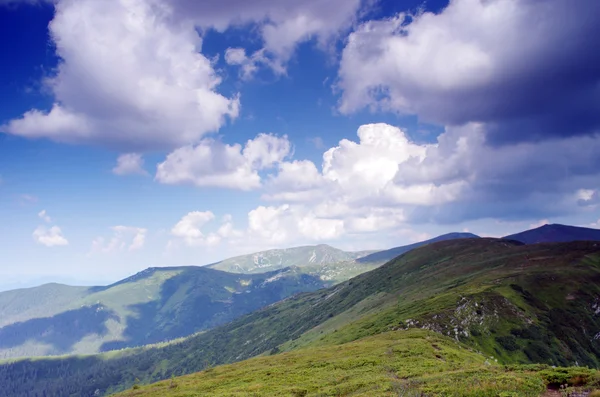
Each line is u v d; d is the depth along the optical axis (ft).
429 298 512.63
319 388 178.81
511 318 406.82
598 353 385.91
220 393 204.74
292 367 254.47
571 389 110.01
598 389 104.47
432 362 205.46
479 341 366.63
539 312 428.97
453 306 421.18
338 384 179.93
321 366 240.12
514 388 111.86
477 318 399.03
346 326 553.23
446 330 375.86
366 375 187.62
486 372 143.43
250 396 181.98
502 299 436.76
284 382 209.15
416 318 398.83
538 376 123.13
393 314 488.44
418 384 136.26
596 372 118.01
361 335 448.24
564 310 439.22
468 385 120.16
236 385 230.07
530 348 366.22
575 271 527.40
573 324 416.87
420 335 325.21
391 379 163.73
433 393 118.52
